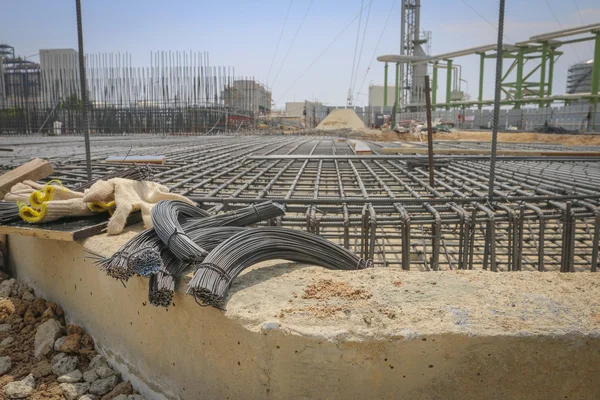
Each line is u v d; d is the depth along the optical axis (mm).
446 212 4535
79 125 28891
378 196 5586
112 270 2531
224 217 3361
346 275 2693
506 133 31656
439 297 2363
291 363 2088
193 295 2262
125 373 3104
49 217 3570
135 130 28812
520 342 2029
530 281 2561
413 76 56094
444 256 5371
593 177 7152
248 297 2355
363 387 2094
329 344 2043
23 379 2961
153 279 2486
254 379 2166
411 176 7160
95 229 3467
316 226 4105
